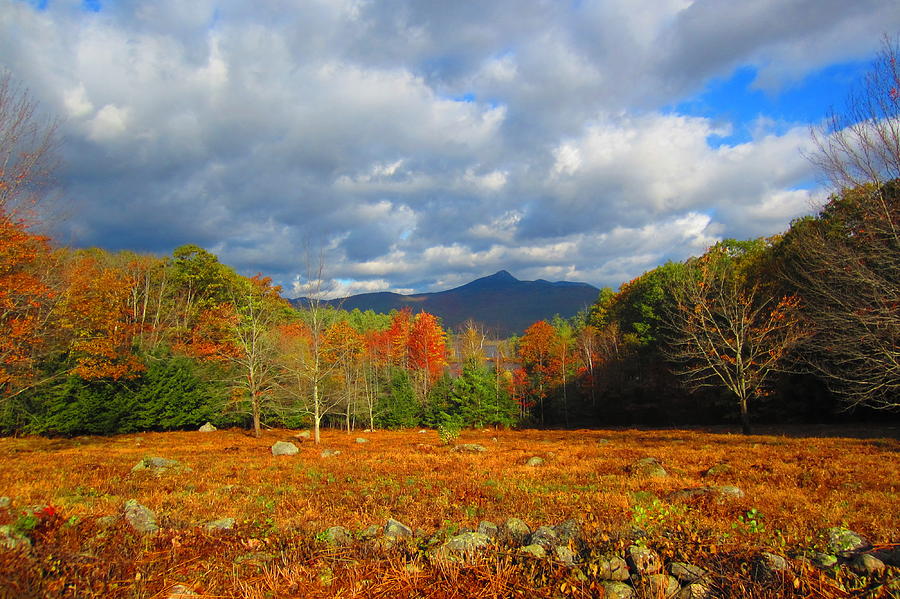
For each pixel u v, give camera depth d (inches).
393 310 4434.1
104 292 1497.3
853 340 823.7
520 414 2086.6
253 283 1974.7
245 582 187.8
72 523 258.1
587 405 2014.0
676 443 952.9
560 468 625.9
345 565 203.0
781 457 649.0
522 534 249.3
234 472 649.0
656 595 166.7
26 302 956.0
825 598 158.6
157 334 1815.9
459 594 173.8
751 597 162.2
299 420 1713.8
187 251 2049.7
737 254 1786.4
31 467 704.4
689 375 1503.4
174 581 191.8
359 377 1884.8
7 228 763.4
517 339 3708.2
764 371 1205.7
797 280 1185.4
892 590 154.8
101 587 178.2
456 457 792.9
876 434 934.4
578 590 171.5
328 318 1326.3
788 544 230.7
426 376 2214.6
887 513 327.0
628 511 333.7
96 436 1395.2
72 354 1369.3
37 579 175.3
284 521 307.9
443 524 285.1
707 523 281.7
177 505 391.9
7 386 1138.7
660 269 1811.0
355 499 414.3
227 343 1742.1
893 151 723.4
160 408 1540.4
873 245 764.6
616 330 2033.7
